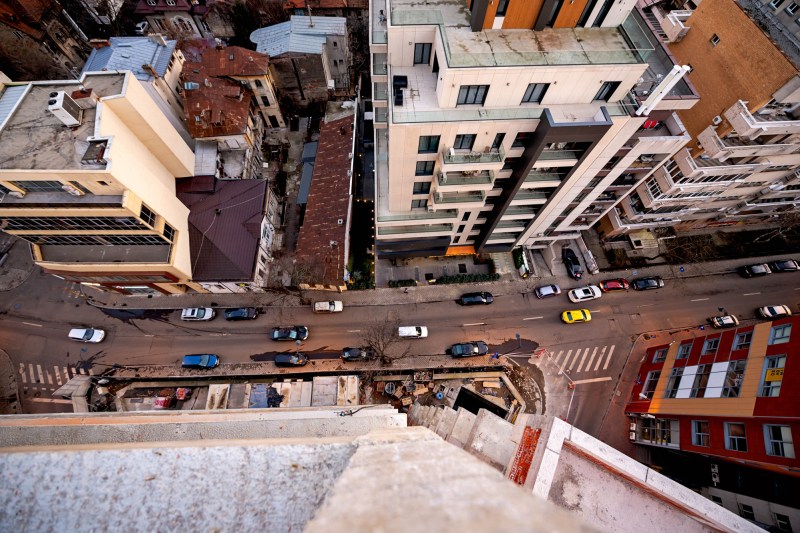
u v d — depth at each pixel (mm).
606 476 13539
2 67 51906
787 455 25766
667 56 29344
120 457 5859
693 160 37344
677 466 36906
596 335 46688
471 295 47594
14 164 30422
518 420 13977
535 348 46031
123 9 60250
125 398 42906
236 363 44688
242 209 45250
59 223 34875
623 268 50062
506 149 29000
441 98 25953
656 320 47312
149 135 38031
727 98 34562
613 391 43969
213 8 59688
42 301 47000
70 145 31453
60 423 9406
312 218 47469
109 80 34844
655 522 12859
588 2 24281
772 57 30734
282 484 5758
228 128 47750
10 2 47594
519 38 24859
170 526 5520
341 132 51969
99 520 5555
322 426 9656
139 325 46219
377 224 37281
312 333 46125
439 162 30203
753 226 52469
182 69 49625
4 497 5629
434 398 43188
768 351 28359
